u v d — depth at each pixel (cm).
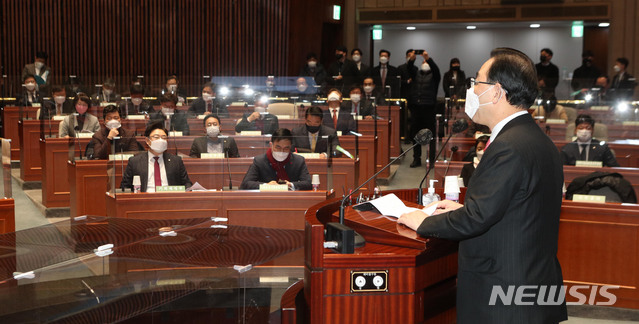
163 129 447
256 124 596
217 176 458
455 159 495
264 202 441
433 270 222
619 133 577
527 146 183
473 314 190
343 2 1292
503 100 193
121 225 300
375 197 286
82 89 836
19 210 625
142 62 1244
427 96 979
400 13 1264
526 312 184
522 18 1209
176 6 1250
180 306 309
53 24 1179
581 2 1183
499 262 185
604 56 1222
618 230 378
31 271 226
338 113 648
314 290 209
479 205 182
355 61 1045
